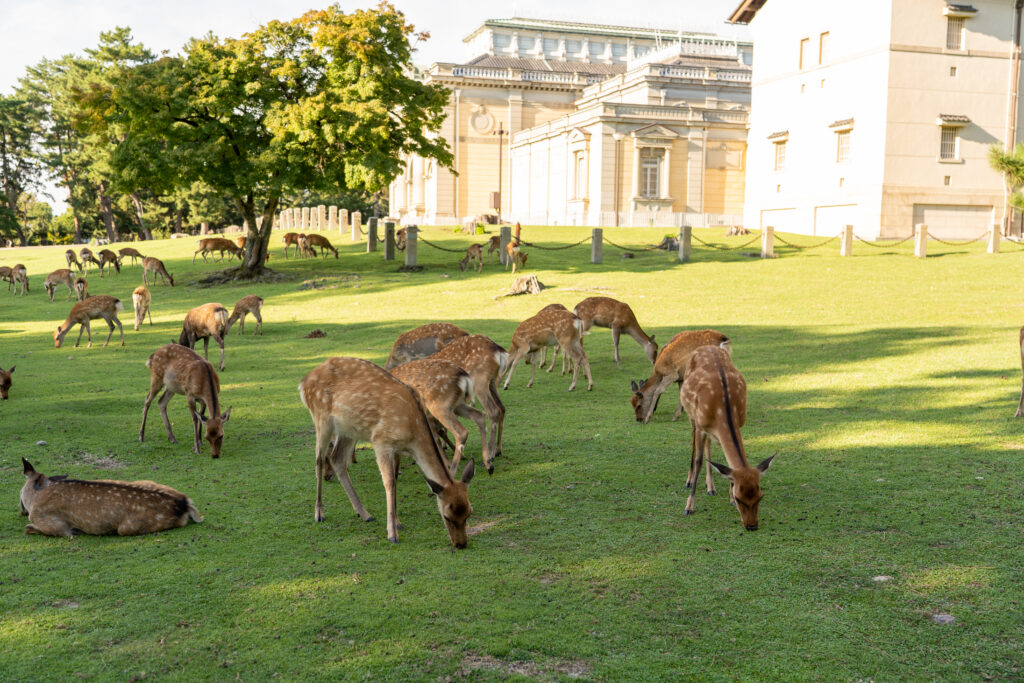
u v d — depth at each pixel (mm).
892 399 11336
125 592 5520
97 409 11641
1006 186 36375
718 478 8117
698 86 58844
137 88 27016
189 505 6898
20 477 8258
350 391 6637
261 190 28953
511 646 4777
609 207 52312
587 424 10516
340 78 28375
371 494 7816
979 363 13484
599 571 5824
